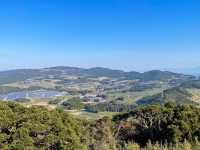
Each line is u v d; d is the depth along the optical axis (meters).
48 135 18.64
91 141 26.86
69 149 18.92
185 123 34.22
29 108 21.30
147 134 35.12
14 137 17.72
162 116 36.59
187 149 30.03
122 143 32.28
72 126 22.39
